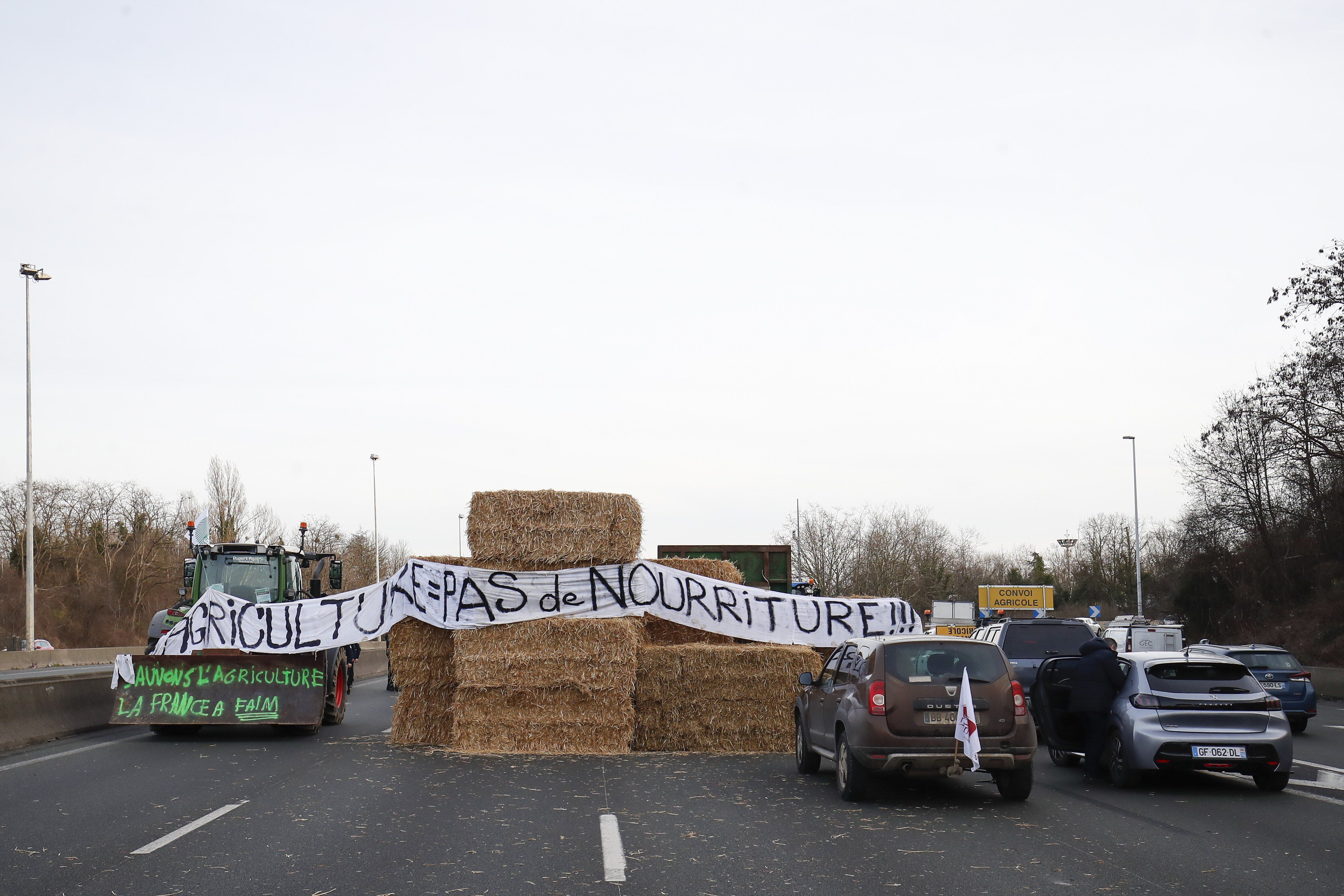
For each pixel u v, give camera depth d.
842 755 10.81
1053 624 17.33
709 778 12.14
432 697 15.20
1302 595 44.19
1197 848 8.31
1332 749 15.78
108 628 65.31
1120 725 11.80
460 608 14.88
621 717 14.19
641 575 15.55
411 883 6.95
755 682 14.62
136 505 70.69
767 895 6.72
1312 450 39.41
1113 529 94.81
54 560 66.44
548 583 15.05
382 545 96.31
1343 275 34.78
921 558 86.38
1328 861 7.85
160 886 6.83
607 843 8.30
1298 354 37.47
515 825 9.02
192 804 9.98
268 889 6.78
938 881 7.14
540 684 14.22
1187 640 49.34
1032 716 13.20
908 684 10.49
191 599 18.47
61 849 7.89
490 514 15.08
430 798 10.43
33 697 15.29
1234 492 47.41
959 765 10.25
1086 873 7.41
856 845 8.34
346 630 16.06
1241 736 11.34
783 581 24.69
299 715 15.95
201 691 15.86
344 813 9.50
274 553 18.83
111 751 14.19
